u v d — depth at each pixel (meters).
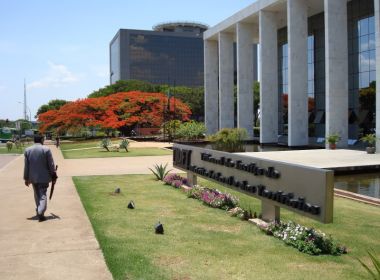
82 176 16.58
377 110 24.78
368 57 31.67
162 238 7.29
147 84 89.00
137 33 132.75
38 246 6.78
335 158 21.25
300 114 33.31
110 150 33.91
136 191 12.55
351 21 33.19
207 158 11.42
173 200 10.99
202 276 5.49
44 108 100.88
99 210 9.63
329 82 29.11
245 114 42.09
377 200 10.67
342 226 8.31
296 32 33.25
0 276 5.50
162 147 36.78
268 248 6.75
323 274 5.62
